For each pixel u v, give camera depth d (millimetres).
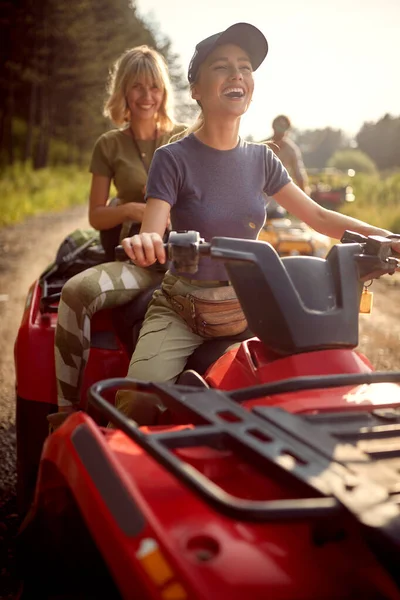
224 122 2533
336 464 1459
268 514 1235
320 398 1834
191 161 2557
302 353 1979
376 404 1807
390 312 8406
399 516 1269
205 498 1275
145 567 1302
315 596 1334
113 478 1503
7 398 5047
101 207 4223
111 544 1408
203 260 2562
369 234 2609
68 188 35562
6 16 42031
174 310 2674
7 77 45906
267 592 1299
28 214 23078
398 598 1370
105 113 4453
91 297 3238
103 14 53594
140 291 3365
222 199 2562
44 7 42000
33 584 1957
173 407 1777
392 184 24250
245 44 2498
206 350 2592
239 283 1995
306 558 1434
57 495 1901
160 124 4297
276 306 1960
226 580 1285
